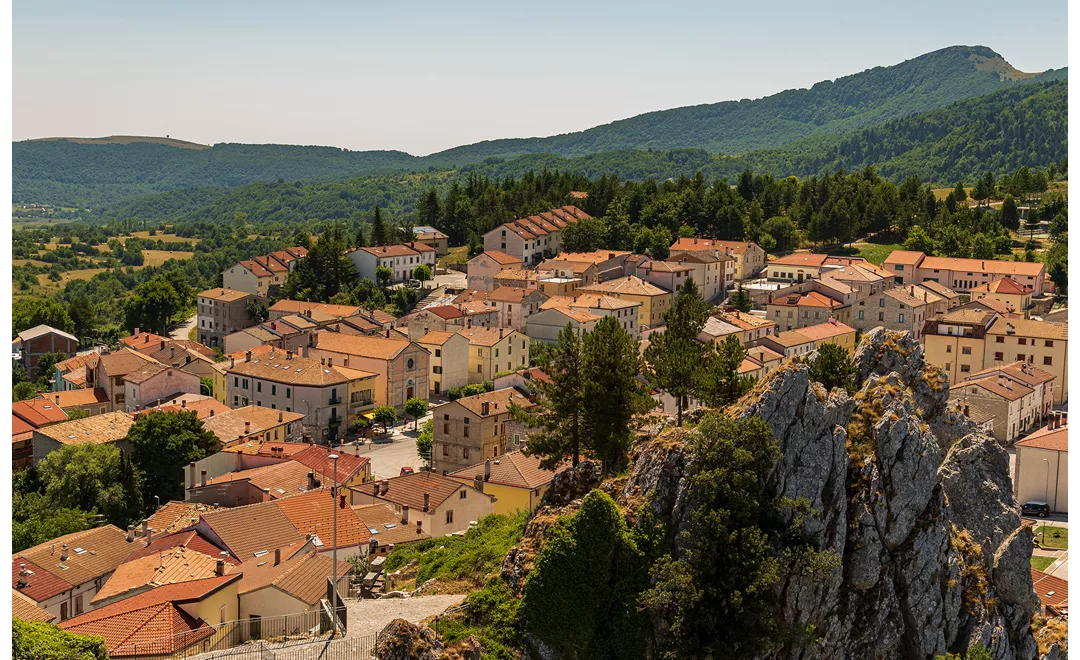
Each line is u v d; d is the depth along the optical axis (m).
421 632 64.31
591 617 67.69
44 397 180.12
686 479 69.94
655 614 67.69
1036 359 198.38
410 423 190.50
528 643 67.81
